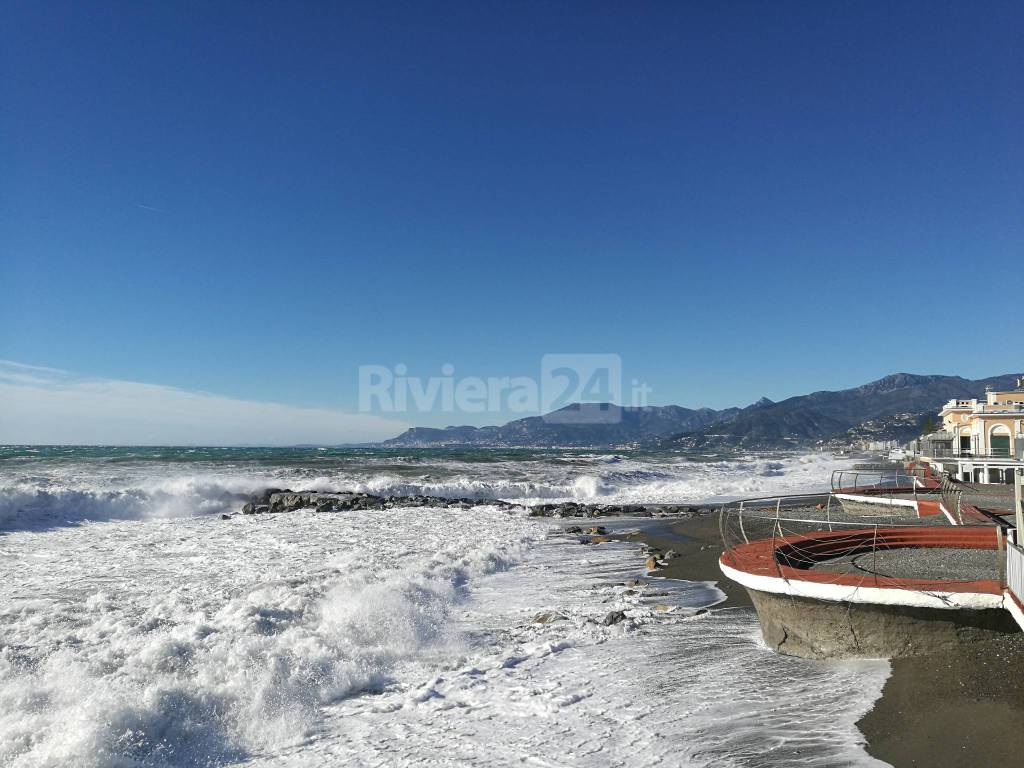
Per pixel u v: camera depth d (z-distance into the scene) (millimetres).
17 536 20281
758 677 7266
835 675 7051
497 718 6598
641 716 6430
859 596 7160
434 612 10867
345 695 7582
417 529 22484
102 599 11562
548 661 8367
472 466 48031
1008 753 4992
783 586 7641
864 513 18828
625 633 9586
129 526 22938
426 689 7523
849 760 5273
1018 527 6457
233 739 6375
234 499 30250
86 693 7090
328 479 35188
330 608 10508
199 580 13438
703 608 11172
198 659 8180
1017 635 6801
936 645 7047
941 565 8914
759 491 39312
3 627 9750
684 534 21703
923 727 5598
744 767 5293
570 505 30156
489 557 16078
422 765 5637
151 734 6238
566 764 5488
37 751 5789
